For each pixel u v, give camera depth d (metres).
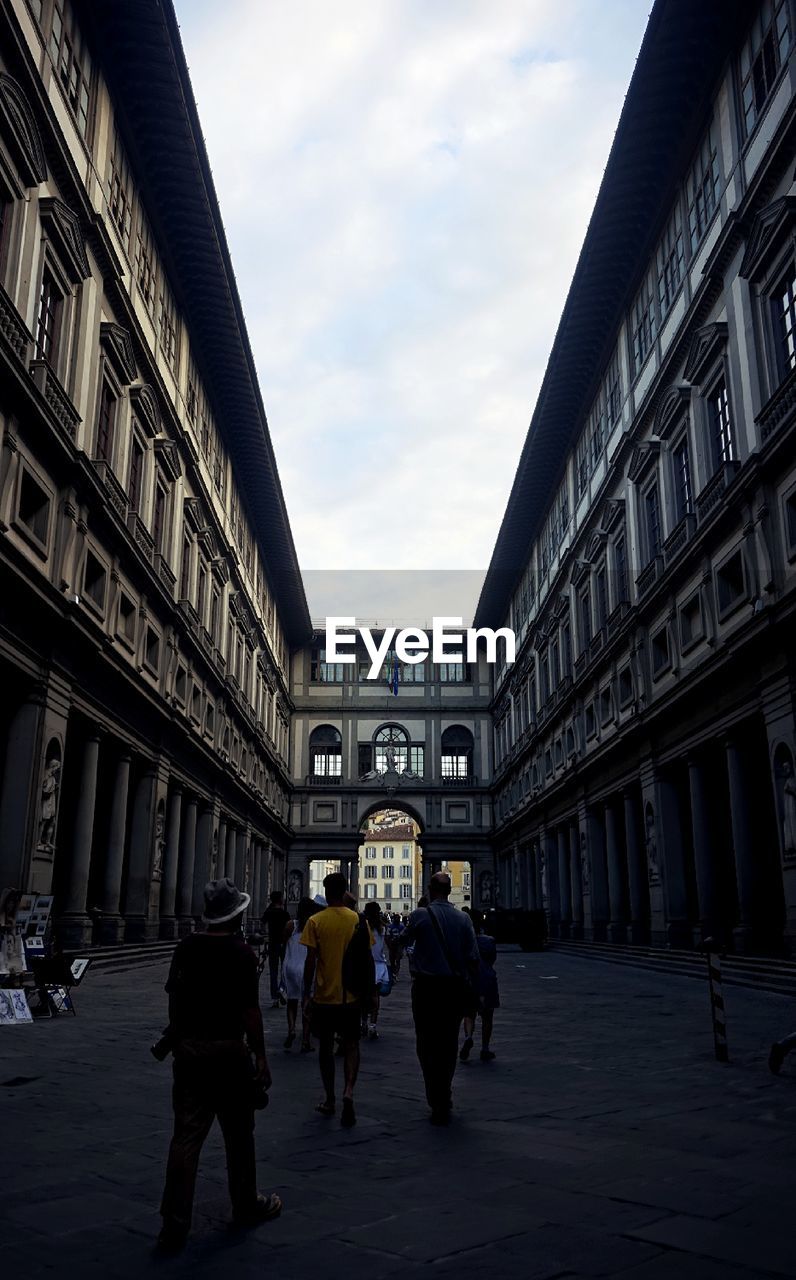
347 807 66.75
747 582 22.92
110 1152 6.31
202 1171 5.98
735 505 23.20
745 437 23.31
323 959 7.86
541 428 42.19
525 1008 16.73
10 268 18.41
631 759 32.78
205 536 36.34
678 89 26.38
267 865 56.19
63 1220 4.92
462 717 68.62
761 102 22.94
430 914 7.86
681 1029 13.57
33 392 18.27
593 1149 6.50
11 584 18.00
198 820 38.19
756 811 25.86
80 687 22.42
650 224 30.53
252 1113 4.99
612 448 35.72
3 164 17.94
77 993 17.64
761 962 20.73
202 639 35.84
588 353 37.16
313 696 69.19
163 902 32.16
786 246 21.16
